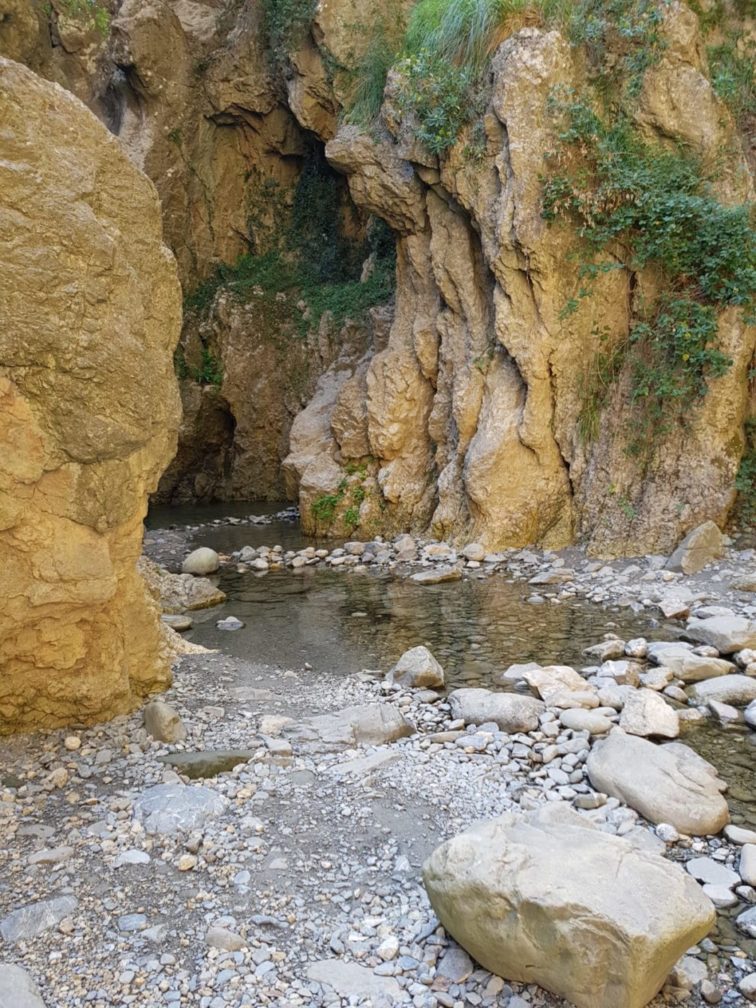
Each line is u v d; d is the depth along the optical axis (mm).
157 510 19047
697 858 4191
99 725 5719
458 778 5070
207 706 6219
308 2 16984
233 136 21047
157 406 5645
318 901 3791
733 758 5430
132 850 4172
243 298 20234
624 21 11438
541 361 12078
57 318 4762
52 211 4727
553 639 8281
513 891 3184
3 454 4773
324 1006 3141
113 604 5754
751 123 11961
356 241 20641
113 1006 3131
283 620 9336
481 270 13109
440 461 13938
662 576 10297
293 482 17000
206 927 3594
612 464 11859
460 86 12094
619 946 2971
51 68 17344
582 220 11625
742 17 12109
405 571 11883
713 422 11273
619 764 4969
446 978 3297
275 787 4887
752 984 3266
